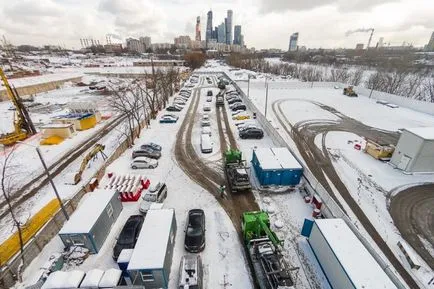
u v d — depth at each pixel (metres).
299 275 15.80
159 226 17.19
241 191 24.41
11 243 17.28
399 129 40.81
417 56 152.88
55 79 83.50
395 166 28.91
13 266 15.39
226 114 49.94
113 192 21.05
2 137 37.66
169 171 28.58
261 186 25.09
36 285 14.27
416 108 51.81
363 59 145.25
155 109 50.72
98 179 26.16
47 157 32.44
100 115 47.53
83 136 39.81
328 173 27.67
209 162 30.58
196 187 25.45
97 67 126.25
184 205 22.69
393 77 75.62
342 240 15.20
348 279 12.80
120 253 16.03
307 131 40.00
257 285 15.30
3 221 20.80
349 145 34.88
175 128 42.66
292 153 27.30
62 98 66.88
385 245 18.25
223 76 103.31
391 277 13.52
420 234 19.31
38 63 138.75
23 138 38.16
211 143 34.50
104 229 18.86
